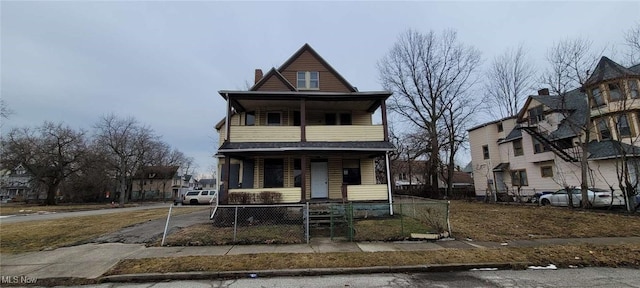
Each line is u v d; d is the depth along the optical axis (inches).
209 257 301.1
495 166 1173.7
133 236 411.8
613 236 396.5
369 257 297.4
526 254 305.0
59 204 1665.8
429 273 266.2
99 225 528.7
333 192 674.2
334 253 313.9
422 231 419.5
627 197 604.1
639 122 722.2
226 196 539.8
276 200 545.0
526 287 226.5
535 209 693.3
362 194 576.7
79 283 250.2
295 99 627.8
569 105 914.1
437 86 1254.9
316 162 686.5
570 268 273.9
